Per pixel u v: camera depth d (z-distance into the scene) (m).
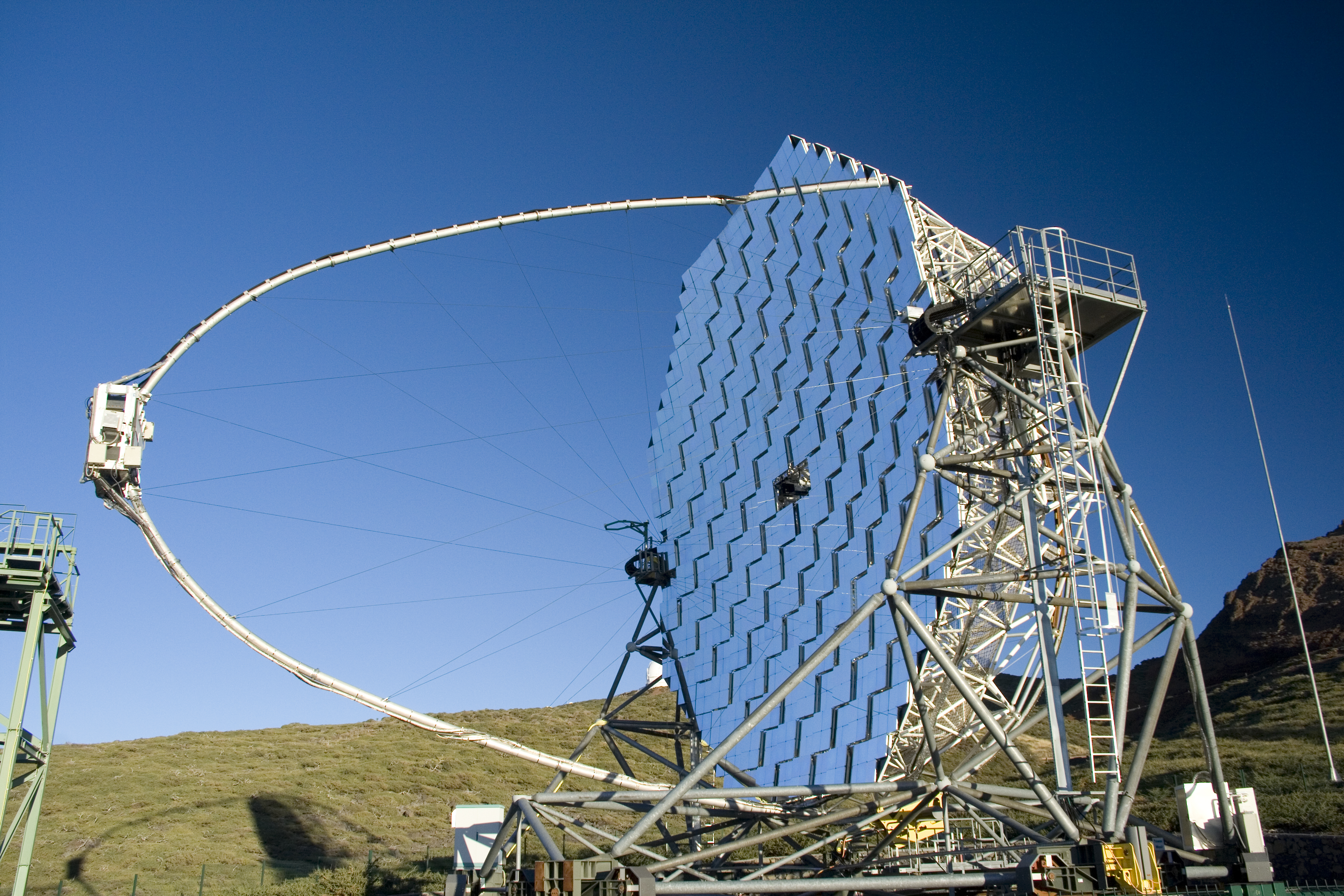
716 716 37.88
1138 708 97.38
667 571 42.81
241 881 50.75
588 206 40.44
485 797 74.12
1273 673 86.44
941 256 33.09
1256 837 26.00
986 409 32.66
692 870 26.52
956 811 37.47
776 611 36.47
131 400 36.81
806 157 38.69
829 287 36.72
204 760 80.56
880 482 32.94
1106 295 29.98
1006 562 31.66
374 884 47.78
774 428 38.75
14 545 36.16
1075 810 25.78
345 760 82.56
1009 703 31.92
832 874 30.78
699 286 44.88
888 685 30.62
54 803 64.62
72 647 41.12
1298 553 104.81
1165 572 28.48
